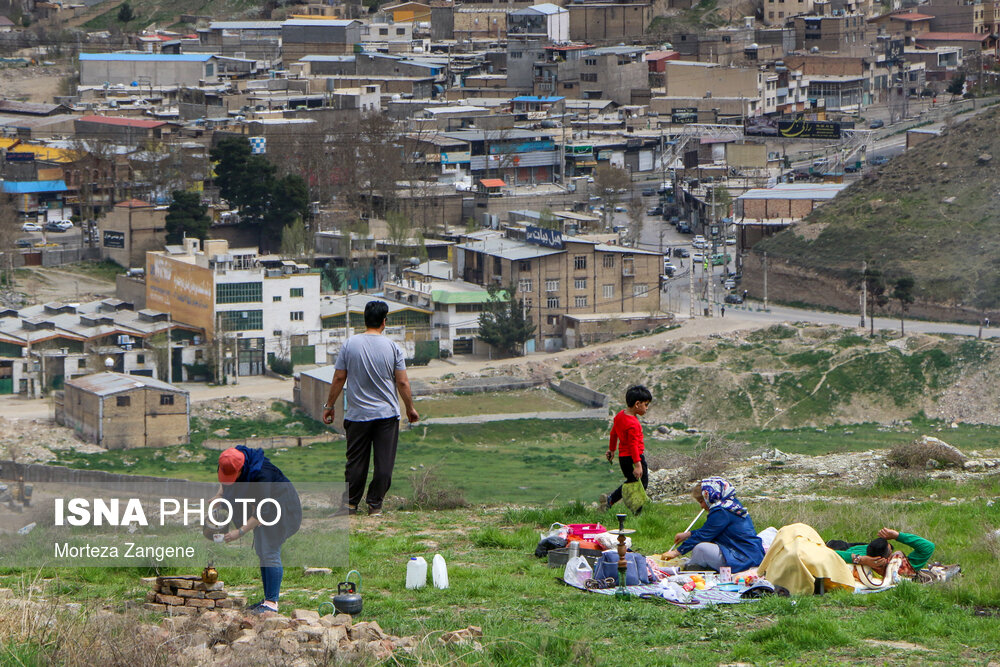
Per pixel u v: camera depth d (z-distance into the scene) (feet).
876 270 615.98
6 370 544.21
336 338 591.78
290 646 53.88
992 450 149.28
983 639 59.72
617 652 58.34
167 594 62.44
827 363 549.95
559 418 512.63
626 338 611.47
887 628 61.52
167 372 558.56
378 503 72.13
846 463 135.44
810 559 69.51
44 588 65.82
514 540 87.30
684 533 76.64
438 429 491.72
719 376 547.90
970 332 570.87
